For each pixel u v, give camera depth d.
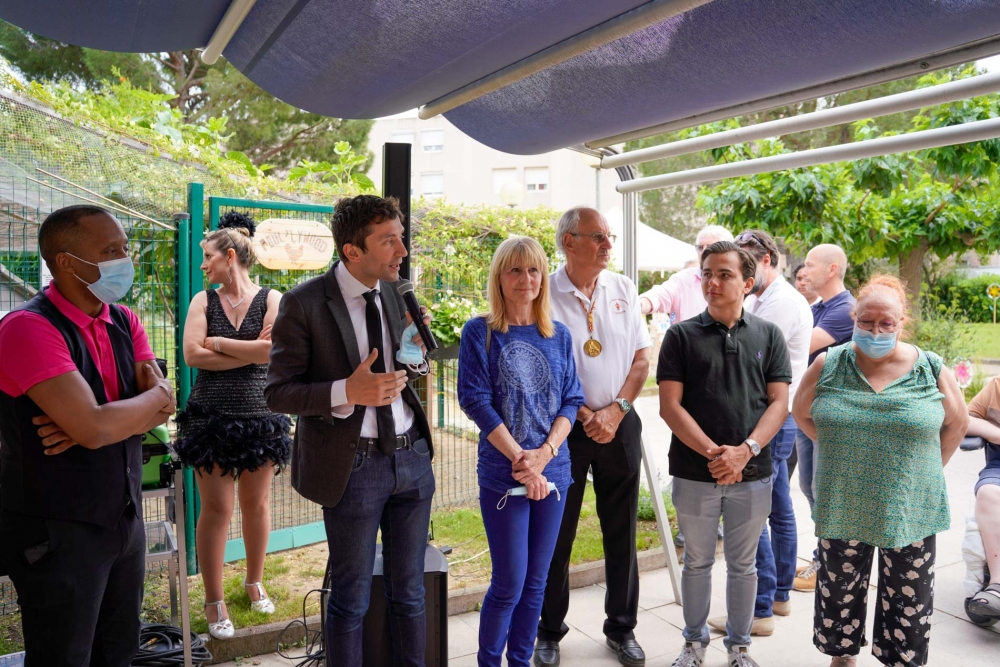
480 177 27.05
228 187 4.91
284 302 2.51
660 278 17.94
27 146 3.93
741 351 3.08
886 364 2.94
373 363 2.52
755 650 3.41
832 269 4.47
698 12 2.16
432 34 2.38
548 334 2.97
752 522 3.07
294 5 2.38
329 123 14.35
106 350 2.29
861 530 2.87
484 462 2.91
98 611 2.24
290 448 3.56
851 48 2.23
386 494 2.55
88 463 2.16
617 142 3.69
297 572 4.18
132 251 4.01
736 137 3.11
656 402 11.92
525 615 2.94
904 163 8.18
